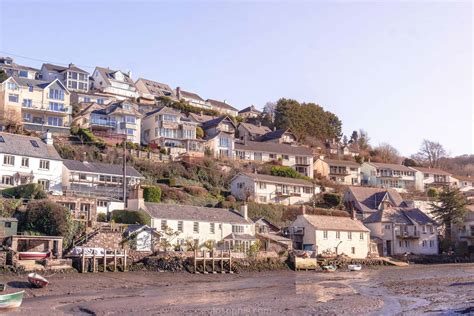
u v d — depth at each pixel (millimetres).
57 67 142125
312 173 127438
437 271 72312
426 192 129750
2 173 67938
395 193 112312
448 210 98188
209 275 59594
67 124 105875
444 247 99125
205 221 71875
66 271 51062
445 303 42094
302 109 164125
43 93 105625
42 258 51188
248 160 119000
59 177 74125
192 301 42344
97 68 153000
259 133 143125
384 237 92938
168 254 59375
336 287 52781
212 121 133625
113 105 114688
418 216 99312
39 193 61781
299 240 81938
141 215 65375
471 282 57125
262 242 75688
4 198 58156
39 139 76938
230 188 100375
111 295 44594
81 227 57969
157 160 98938
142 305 40062
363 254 85938
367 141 176125
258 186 97750
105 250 54469
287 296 45781
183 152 109000
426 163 175375
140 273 55469
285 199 101438
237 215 78625
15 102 100562
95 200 65750
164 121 114250
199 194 89250
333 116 174625
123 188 71438
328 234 81875
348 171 135875
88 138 97938
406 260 87688
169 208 70688
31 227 54750
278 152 125375
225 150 119750
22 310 37125
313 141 154250
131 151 96938
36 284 45156
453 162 187375
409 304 41625
